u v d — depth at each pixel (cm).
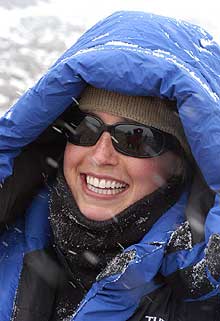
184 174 218
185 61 213
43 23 661
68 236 219
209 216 209
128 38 214
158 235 214
